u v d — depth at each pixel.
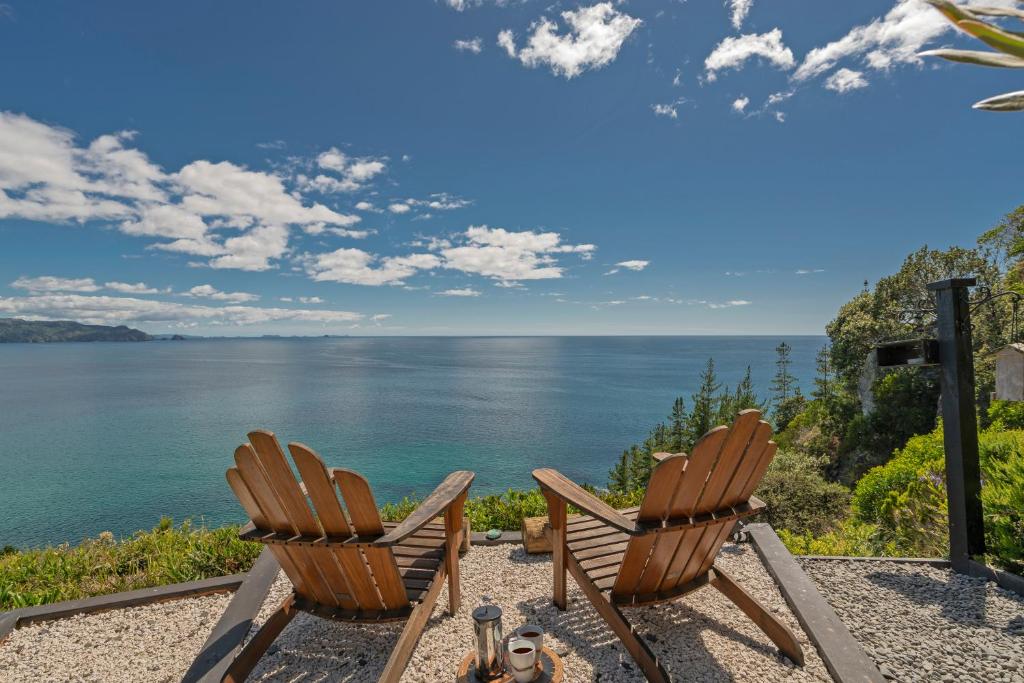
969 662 2.17
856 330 26.11
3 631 2.55
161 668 2.30
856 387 25.83
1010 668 2.13
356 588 2.13
